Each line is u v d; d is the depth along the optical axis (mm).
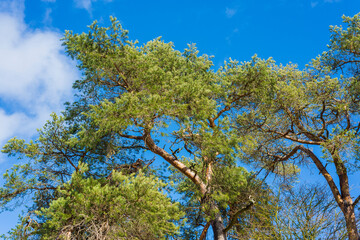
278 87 15750
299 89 14891
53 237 10070
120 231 9875
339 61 16719
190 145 12820
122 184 9992
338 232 11836
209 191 13062
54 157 13445
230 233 14180
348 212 13555
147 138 13781
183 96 12352
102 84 14266
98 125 12734
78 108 14445
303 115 16000
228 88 15586
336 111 15859
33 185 12352
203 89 13102
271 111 15633
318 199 12398
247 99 16016
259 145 16516
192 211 15734
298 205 12148
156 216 9836
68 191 10438
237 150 12148
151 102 11047
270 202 13242
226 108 16109
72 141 12359
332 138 12750
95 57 12969
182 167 13977
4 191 11945
